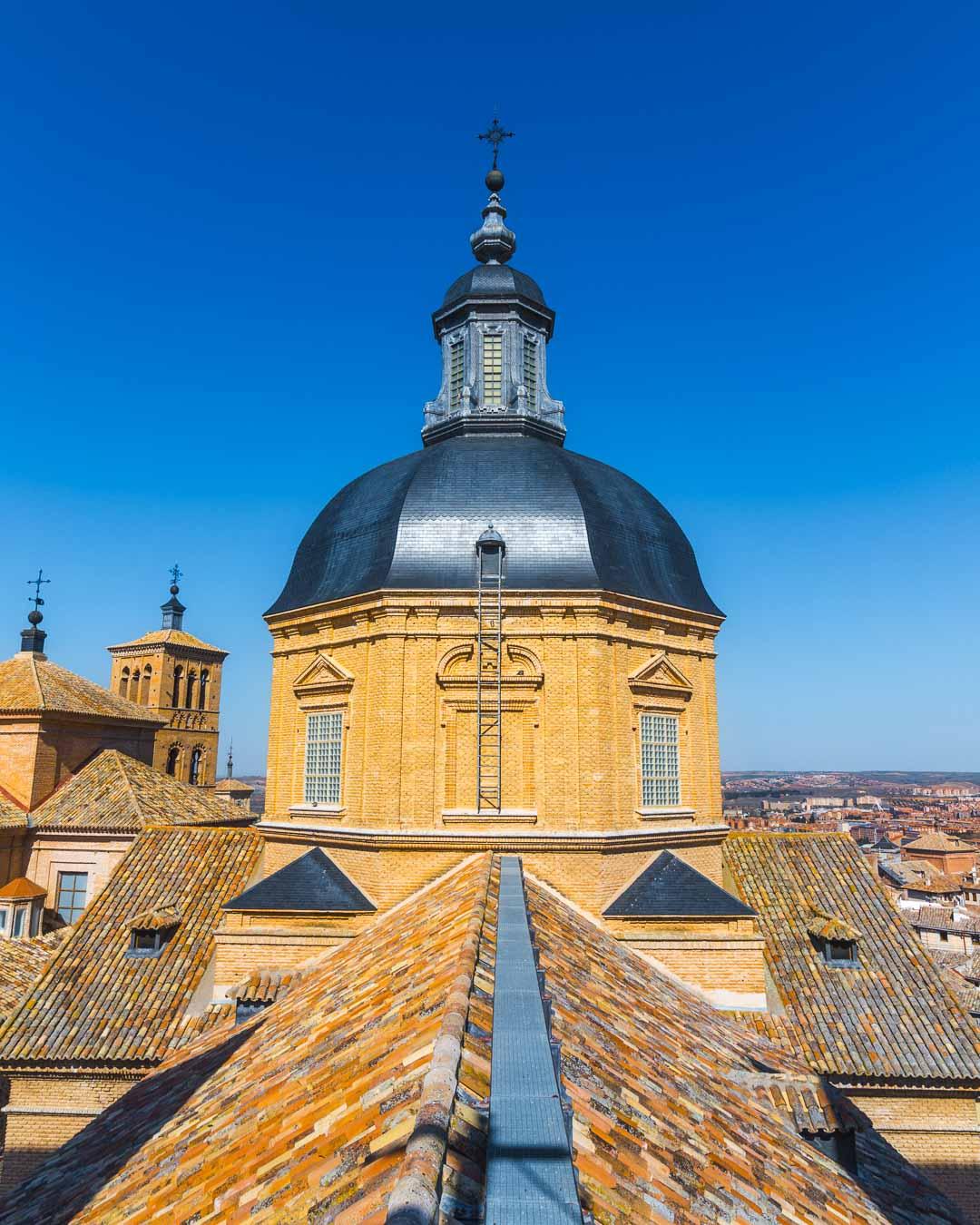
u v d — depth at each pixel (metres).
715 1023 16.75
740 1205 8.30
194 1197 8.41
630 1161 7.98
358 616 23.44
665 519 26.89
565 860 21.45
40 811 41.31
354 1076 9.49
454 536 23.33
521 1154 5.75
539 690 22.38
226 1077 13.02
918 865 115.75
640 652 23.75
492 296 28.75
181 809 43.03
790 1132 12.20
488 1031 8.99
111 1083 21.58
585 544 23.11
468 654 22.50
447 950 12.53
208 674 76.75
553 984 12.45
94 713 45.12
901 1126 20.89
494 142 30.44
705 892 21.47
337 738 24.03
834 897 26.23
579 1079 9.35
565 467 24.89
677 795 24.36
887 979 23.34
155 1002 22.91
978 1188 20.58
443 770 22.22
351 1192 6.57
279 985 19.48
